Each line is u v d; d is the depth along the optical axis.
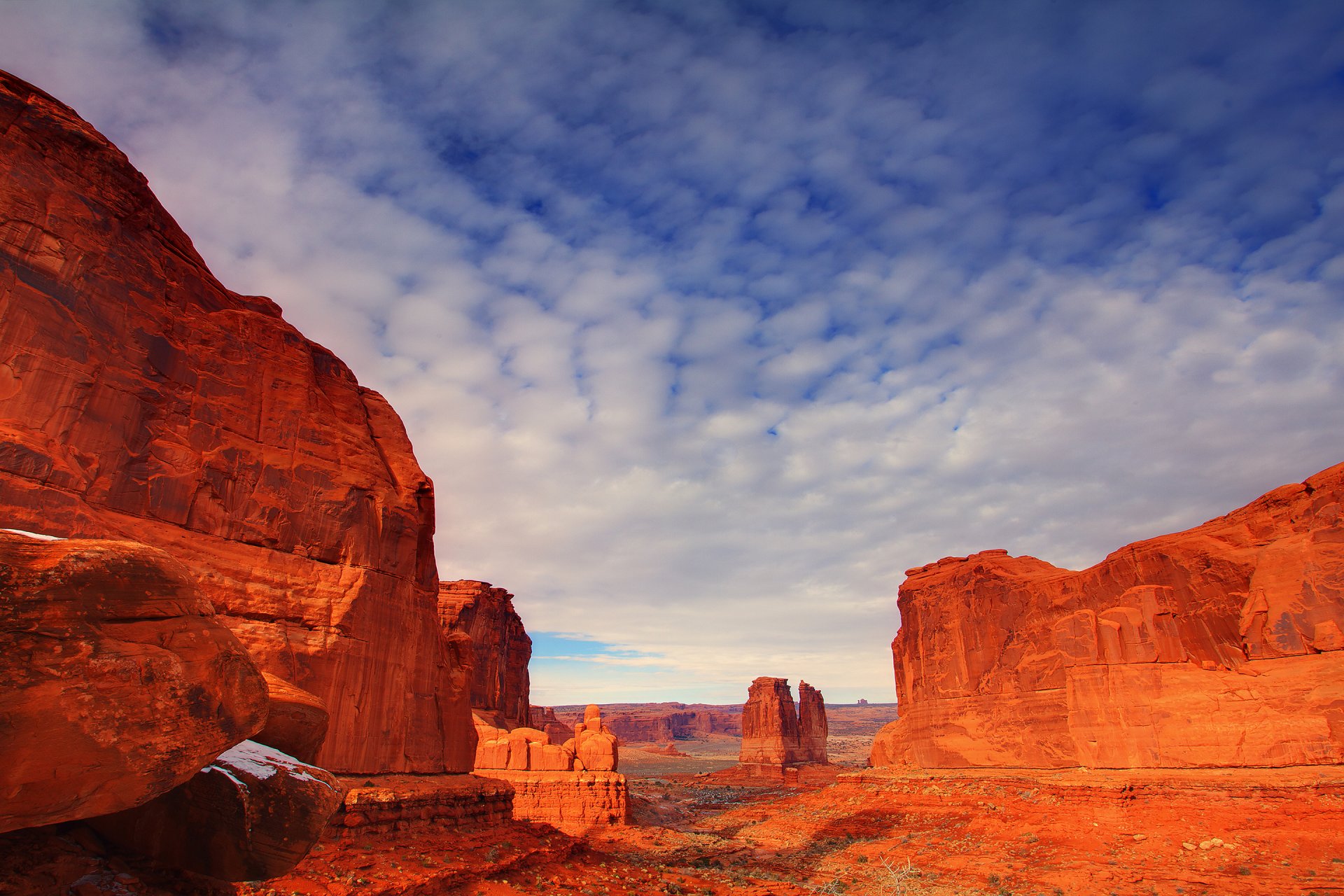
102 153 16.55
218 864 8.12
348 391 25.28
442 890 17.84
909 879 31.59
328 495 21.78
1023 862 31.41
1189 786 32.06
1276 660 34.03
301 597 19.84
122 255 16.84
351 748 20.31
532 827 28.20
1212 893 23.70
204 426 18.53
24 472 13.30
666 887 25.70
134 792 5.95
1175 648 38.72
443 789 22.81
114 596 6.10
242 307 22.06
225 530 18.47
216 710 6.83
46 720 5.31
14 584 5.38
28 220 14.57
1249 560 36.81
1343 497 33.78
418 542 26.73
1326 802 27.16
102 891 7.14
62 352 14.68
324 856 16.53
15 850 6.67
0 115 14.72
